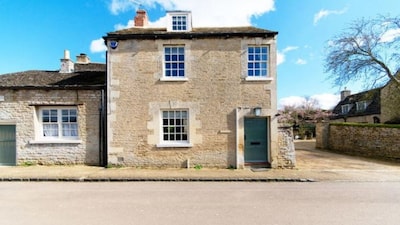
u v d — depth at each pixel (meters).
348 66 17.72
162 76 11.54
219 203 6.27
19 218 5.25
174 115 11.67
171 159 11.33
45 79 12.76
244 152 11.59
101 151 11.70
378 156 14.56
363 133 15.75
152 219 5.18
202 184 8.52
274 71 11.48
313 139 32.12
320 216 5.34
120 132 11.41
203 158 11.33
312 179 9.08
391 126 13.81
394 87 19.52
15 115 11.73
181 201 6.45
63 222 5.02
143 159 11.34
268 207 5.96
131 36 11.48
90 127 11.76
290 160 11.23
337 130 18.47
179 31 11.86
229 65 11.53
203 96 11.48
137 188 7.90
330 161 13.41
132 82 11.52
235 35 11.50
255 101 11.46
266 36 11.45
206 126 11.41
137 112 11.46
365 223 4.94
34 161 11.66
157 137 11.40
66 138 11.91
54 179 8.98
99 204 6.19
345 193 7.27
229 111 11.43
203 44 11.58
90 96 11.82
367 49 17.42
